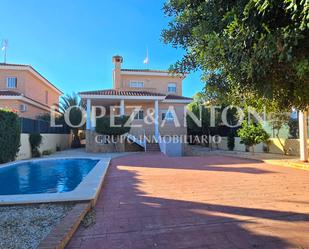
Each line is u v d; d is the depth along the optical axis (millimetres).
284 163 15164
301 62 3094
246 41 3383
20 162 16422
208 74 5988
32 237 4809
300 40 3164
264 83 3953
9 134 16656
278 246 4539
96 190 7848
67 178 14125
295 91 4652
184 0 4703
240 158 19281
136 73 33500
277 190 8727
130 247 4586
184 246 4582
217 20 4043
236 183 9977
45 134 23750
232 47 3523
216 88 6031
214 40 3658
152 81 34125
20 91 29672
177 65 6926
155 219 5949
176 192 8539
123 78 33531
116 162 16906
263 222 5672
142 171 13141
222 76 5535
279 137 22469
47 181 13359
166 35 6637
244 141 21703
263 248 4469
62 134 30562
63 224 5230
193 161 17500
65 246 4629
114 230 5344
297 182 10125
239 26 3408
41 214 6094
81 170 16469
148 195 8180
